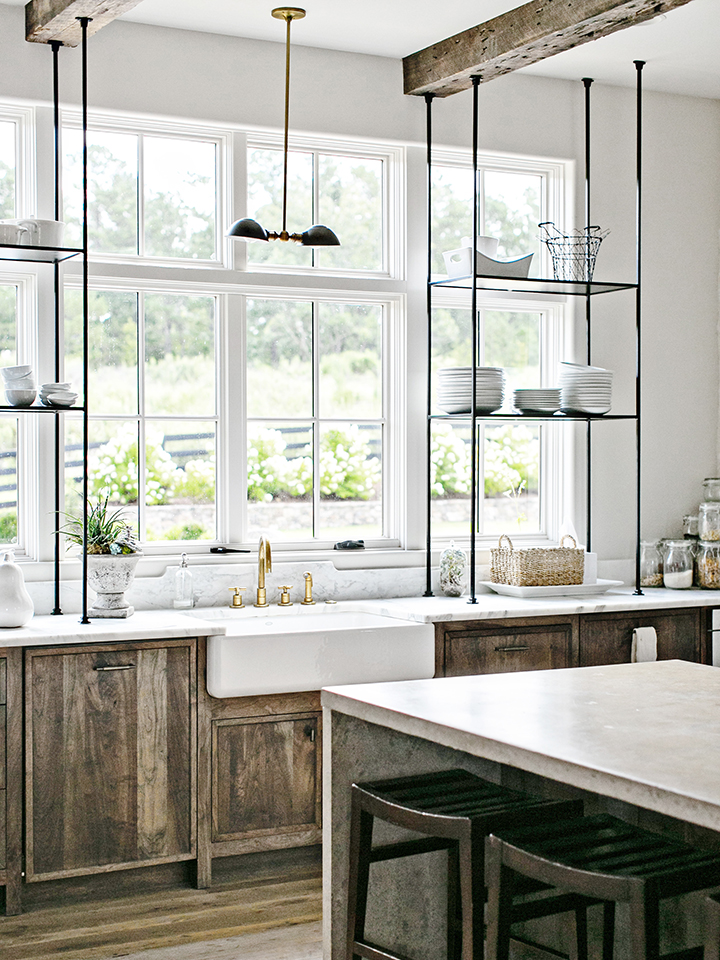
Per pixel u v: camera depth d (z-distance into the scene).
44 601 4.27
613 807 2.64
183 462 4.66
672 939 2.47
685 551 5.12
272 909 3.74
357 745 2.76
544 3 4.08
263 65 4.65
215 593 4.54
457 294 5.09
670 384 5.46
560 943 2.74
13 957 3.33
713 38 4.65
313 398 4.88
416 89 4.83
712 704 2.61
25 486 4.39
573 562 4.87
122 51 4.41
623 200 5.35
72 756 3.75
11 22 4.23
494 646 4.40
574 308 5.23
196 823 3.93
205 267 4.65
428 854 2.87
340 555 4.82
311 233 3.93
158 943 3.45
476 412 4.69
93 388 4.49
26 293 4.36
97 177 4.48
